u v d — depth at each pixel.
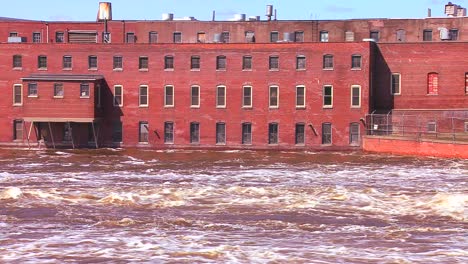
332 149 109.50
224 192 57.38
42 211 48.03
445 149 92.44
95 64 113.44
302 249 36.78
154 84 112.56
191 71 111.94
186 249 36.62
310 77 109.94
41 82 110.69
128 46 112.75
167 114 112.38
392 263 34.16
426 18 125.00
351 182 65.56
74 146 112.69
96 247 37.06
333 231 41.56
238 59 111.06
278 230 41.84
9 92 113.81
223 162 88.19
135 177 69.88
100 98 112.38
